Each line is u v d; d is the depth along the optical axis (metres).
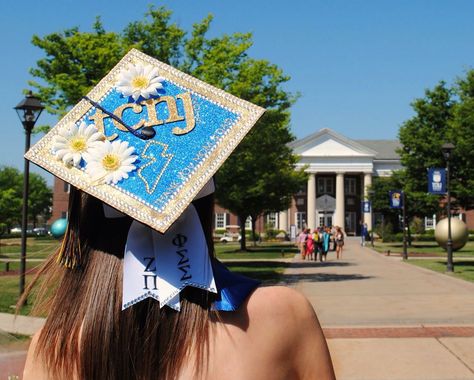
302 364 1.36
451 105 41.09
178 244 1.38
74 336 1.39
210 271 1.36
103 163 1.36
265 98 19.78
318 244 31.67
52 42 17.16
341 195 79.56
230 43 18.98
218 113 1.44
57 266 1.55
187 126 1.42
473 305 13.13
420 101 41.66
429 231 71.69
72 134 1.39
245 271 23.33
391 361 7.57
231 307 1.33
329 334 9.52
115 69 1.52
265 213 45.09
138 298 1.34
